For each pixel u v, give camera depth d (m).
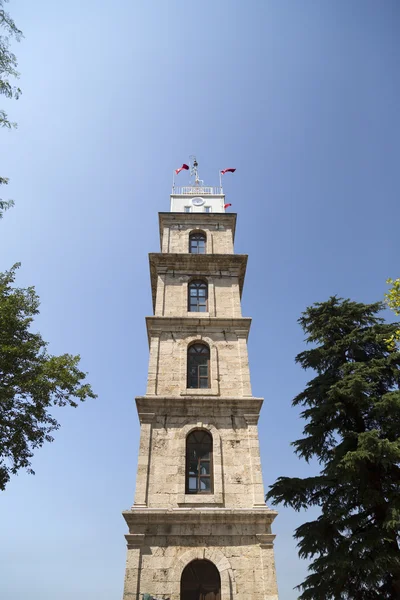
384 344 24.44
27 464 21.78
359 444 20.33
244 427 22.88
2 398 19.97
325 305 27.19
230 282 29.11
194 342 26.30
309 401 25.30
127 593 17.88
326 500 22.59
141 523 19.62
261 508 20.20
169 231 31.84
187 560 18.83
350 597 19.94
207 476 21.61
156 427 22.56
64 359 23.36
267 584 18.41
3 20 13.70
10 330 22.02
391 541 18.50
